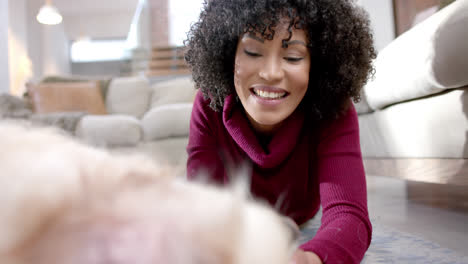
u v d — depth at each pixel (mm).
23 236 74
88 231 77
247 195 100
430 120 844
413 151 938
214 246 79
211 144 736
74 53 7344
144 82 3064
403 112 984
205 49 668
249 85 578
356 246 444
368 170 1237
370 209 1050
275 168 685
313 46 583
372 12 1807
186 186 98
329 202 539
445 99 789
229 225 82
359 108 1302
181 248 77
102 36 7359
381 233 753
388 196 1299
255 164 691
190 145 749
